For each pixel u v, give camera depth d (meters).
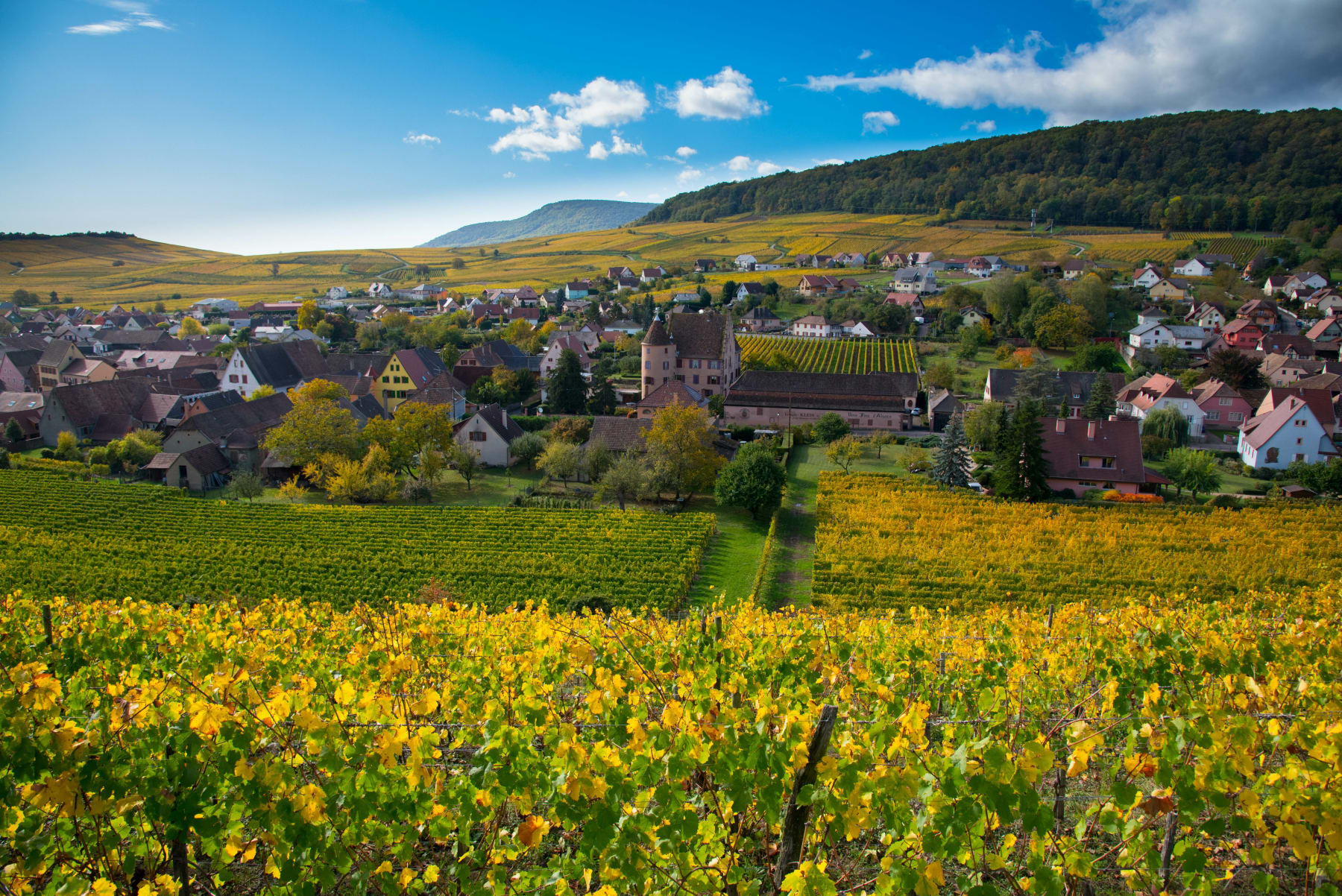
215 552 50.66
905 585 44.56
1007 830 11.52
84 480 69.00
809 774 8.62
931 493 64.56
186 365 121.44
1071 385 100.50
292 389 91.00
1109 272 176.12
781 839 9.14
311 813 8.91
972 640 17.95
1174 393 88.69
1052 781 12.20
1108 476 65.38
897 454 83.75
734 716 10.15
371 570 47.69
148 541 52.84
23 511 59.12
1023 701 13.35
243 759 9.07
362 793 9.28
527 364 122.19
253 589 44.19
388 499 66.94
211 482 71.69
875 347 138.25
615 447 75.94
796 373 99.69
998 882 10.73
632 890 9.16
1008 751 9.30
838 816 8.55
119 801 8.92
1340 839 8.20
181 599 42.09
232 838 9.62
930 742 11.96
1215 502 60.62
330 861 9.20
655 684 11.59
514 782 9.30
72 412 84.38
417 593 43.09
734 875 9.19
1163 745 9.26
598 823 8.81
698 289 197.12
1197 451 71.69
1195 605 28.94
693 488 64.81
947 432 67.81
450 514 59.56
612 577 45.91
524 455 77.62
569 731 9.45
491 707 10.37
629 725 9.49
